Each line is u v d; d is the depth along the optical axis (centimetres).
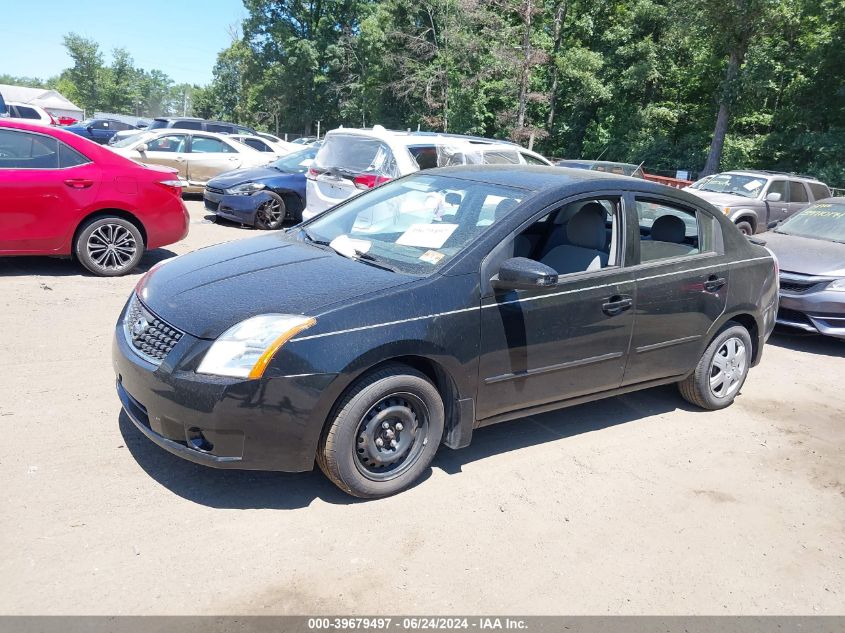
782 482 418
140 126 3744
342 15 6003
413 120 4797
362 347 330
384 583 294
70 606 265
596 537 342
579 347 413
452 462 407
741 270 504
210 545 309
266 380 315
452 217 413
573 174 451
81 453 377
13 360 500
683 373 488
